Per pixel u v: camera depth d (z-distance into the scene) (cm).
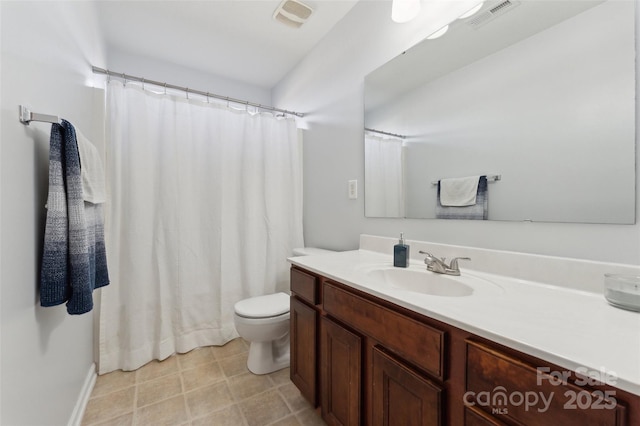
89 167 113
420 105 136
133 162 178
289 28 198
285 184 237
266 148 229
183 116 200
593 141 83
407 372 78
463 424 65
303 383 133
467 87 117
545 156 93
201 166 208
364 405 97
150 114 189
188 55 231
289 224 238
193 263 203
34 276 85
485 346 61
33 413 83
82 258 93
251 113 248
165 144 193
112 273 174
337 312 109
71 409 122
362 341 97
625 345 52
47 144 97
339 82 192
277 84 280
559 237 91
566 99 88
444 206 127
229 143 219
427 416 72
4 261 68
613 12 79
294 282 141
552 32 92
